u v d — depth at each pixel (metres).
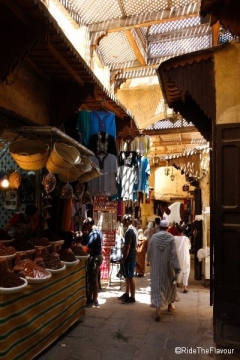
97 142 5.90
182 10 7.30
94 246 6.30
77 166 4.98
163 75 4.64
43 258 4.30
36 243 4.44
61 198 5.42
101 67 9.80
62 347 4.25
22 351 3.48
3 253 3.54
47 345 4.06
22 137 4.61
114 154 6.12
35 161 4.26
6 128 4.22
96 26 8.02
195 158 10.63
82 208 7.07
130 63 10.09
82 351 4.14
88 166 5.34
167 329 5.02
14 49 3.34
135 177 7.58
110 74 10.23
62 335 4.67
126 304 6.43
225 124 4.16
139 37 9.05
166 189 17.88
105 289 7.77
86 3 7.31
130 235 6.61
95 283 6.29
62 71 4.76
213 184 4.21
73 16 7.60
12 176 4.92
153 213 21.30
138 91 12.19
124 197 7.23
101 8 7.48
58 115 5.16
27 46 3.33
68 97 5.16
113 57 9.87
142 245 9.62
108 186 6.04
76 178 5.09
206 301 6.88
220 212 4.11
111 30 7.97
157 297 5.50
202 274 9.51
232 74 4.17
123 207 9.75
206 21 7.87
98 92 5.48
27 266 3.80
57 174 5.08
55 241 4.86
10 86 4.17
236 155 4.09
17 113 4.31
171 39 9.77
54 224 5.59
